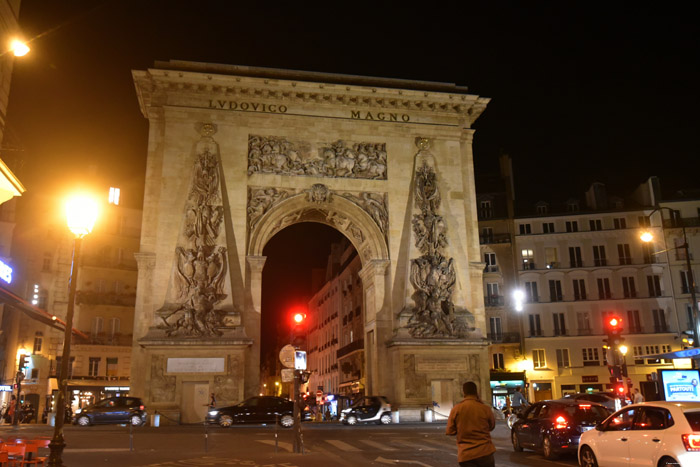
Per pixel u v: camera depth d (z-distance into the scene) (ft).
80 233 56.39
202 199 148.25
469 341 149.79
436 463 69.72
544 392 225.76
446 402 147.84
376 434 107.14
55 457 48.83
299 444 80.74
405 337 148.05
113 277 222.48
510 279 235.81
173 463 70.33
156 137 153.38
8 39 67.26
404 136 165.37
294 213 159.74
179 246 144.87
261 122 158.10
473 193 167.12
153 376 135.13
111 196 229.45
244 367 139.33
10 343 204.64
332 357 302.86
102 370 213.66
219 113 156.04
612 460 57.21
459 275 157.69
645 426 54.44
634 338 226.99
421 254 156.56
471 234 164.04
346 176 159.74
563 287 234.17
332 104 162.91
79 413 132.98
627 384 96.63
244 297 146.00
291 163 157.48
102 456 76.59
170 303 140.87
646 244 234.99
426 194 160.66
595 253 236.84
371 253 160.66
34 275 210.38
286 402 132.05
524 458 74.74
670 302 230.07
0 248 196.34
